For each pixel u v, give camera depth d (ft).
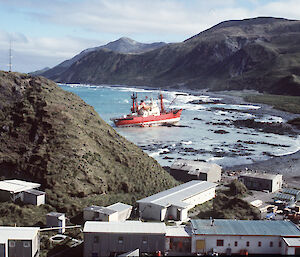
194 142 449.06
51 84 267.80
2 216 165.48
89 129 237.25
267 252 140.97
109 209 170.40
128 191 205.67
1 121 222.48
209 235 138.92
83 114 251.80
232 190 234.58
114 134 255.50
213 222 150.20
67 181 190.19
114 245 136.77
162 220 177.37
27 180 193.47
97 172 203.82
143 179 217.97
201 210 195.11
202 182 224.74
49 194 182.70
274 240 140.97
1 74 248.93
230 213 183.01
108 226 141.49
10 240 127.85
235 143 447.83
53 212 165.89
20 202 176.65
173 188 210.59
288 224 153.07
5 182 187.21
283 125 604.90
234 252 139.95
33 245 130.62
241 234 139.95
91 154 212.64
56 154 203.10
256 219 182.29
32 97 238.48
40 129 217.56
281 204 210.38
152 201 182.09
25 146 209.05
